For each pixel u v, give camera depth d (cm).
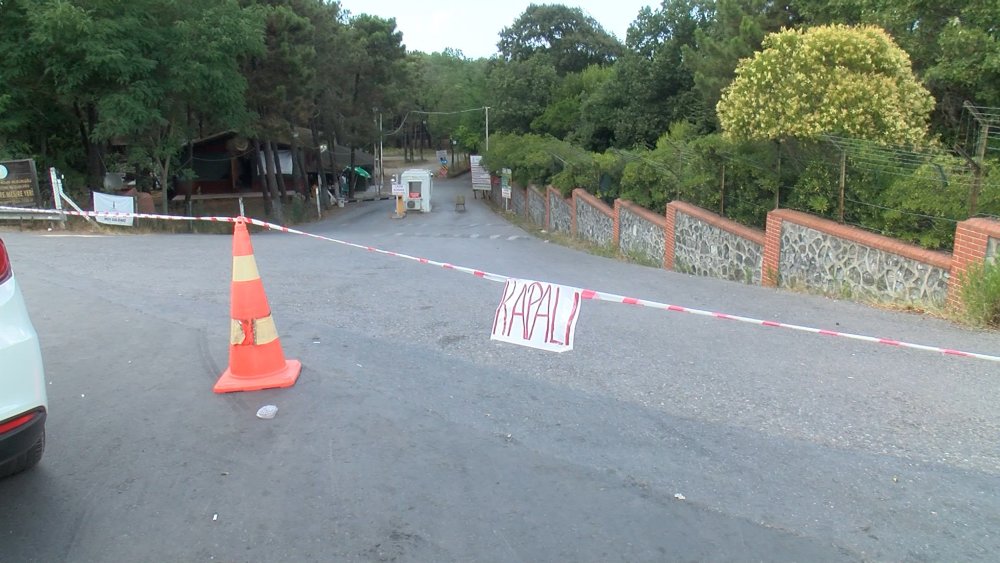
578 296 582
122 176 3009
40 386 356
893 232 984
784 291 1071
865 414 505
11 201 1822
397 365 604
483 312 818
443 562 329
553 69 6106
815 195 1133
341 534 351
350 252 1473
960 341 697
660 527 360
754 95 1173
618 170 2145
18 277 977
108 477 406
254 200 4744
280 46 3403
